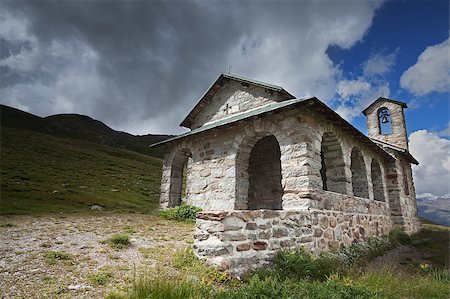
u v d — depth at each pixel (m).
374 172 14.51
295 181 8.05
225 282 4.27
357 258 7.90
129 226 8.47
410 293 5.00
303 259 5.45
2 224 7.18
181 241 6.74
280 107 8.01
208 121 13.62
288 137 8.60
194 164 11.75
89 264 4.55
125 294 3.47
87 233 6.90
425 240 12.87
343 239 8.67
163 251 5.66
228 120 10.80
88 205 13.91
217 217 4.81
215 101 13.59
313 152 8.34
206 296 3.64
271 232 5.63
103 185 23.92
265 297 3.53
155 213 12.38
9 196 13.47
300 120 8.38
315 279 5.21
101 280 3.88
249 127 9.88
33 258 4.61
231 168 10.20
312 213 7.31
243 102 12.34
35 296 3.27
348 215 9.37
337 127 9.91
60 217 9.27
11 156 27.75
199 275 4.26
